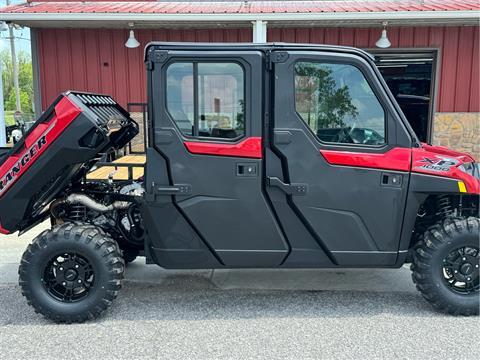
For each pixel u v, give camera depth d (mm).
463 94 9508
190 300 4152
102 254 3615
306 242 3682
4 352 3252
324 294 4285
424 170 3617
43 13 7828
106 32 9273
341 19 8047
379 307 3986
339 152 3559
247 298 4195
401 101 10031
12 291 4375
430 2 8930
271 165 3582
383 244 3684
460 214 3977
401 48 9328
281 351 3238
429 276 3729
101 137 3543
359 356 3172
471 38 9281
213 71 3500
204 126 3551
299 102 3535
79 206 4102
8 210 3637
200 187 3574
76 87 9430
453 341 3381
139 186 4129
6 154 3721
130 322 3709
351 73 3555
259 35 8008
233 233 3645
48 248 3602
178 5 9117
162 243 3695
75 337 3461
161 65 3473
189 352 3234
